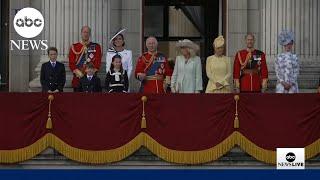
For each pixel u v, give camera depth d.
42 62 84.44
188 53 75.25
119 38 76.94
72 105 69.38
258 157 69.56
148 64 75.25
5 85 90.06
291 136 69.88
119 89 74.62
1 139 69.25
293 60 75.81
